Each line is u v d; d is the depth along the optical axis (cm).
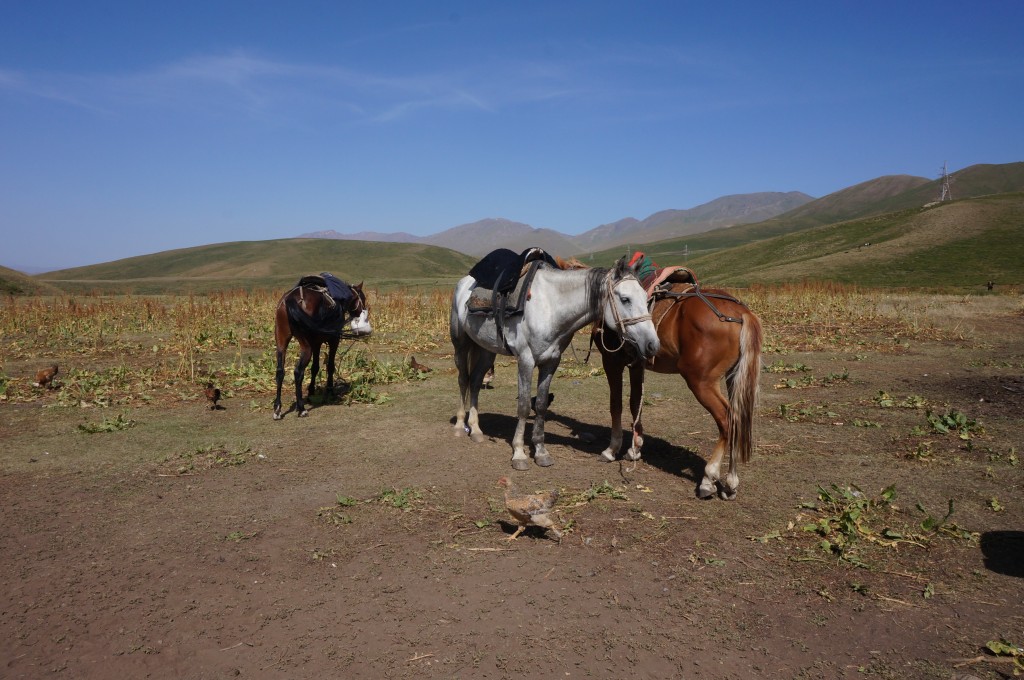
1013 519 537
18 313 1991
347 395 1030
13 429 840
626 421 890
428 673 352
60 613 412
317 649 374
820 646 376
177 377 1172
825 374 1200
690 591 437
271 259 13225
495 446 781
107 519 560
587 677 349
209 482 653
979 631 387
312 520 559
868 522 535
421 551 500
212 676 352
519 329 691
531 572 465
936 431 786
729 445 591
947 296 3198
